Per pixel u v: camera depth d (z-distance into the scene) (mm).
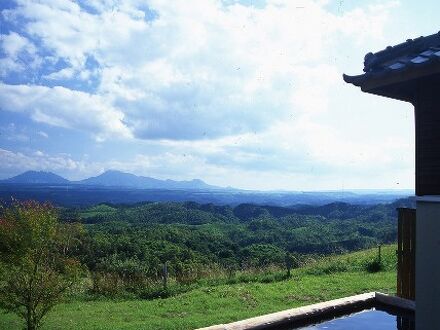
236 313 9156
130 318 9812
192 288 13430
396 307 8312
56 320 9797
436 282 3967
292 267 17516
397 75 3910
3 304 8109
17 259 8031
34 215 8250
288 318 7715
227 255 39312
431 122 4113
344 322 7945
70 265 8680
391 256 15227
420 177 4207
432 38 4043
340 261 15961
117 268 19844
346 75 4324
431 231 4027
